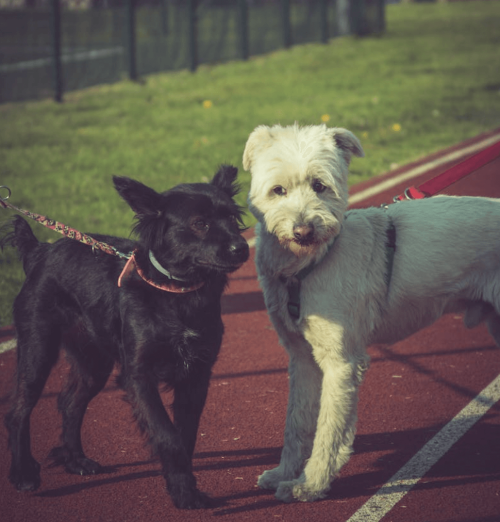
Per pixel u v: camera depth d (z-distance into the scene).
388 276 5.43
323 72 25.89
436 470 5.43
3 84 23.77
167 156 15.23
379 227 5.53
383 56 29.50
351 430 5.16
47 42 29.16
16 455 5.34
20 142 16.80
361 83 23.69
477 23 42.16
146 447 5.03
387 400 6.50
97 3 29.64
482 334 7.91
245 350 7.61
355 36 36.09
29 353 5.43
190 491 4.97
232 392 6.74
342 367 5.18
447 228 5.51
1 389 6.88
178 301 5.02
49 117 19.66
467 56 29.20
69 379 5.76
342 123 18.09
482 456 5.58
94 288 5.35
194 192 4.98
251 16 30.75
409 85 23.22
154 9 29.03
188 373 5.15
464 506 4.96
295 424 5.45
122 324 5.10
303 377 5.48
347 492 5.21
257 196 5.36
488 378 6.86
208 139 16.66
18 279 9.36
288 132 5.45
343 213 5.34
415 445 5.78
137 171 14.16
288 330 5.36
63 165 14.79
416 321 5.68
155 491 5.28
